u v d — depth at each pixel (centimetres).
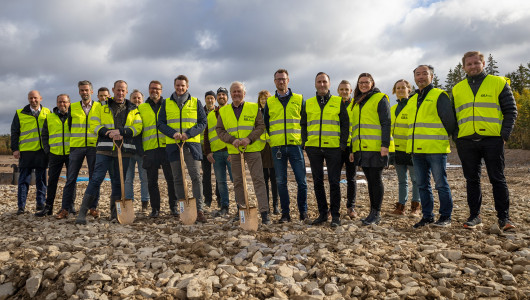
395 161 590
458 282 300
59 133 616
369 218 502
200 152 574
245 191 486
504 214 439
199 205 564
